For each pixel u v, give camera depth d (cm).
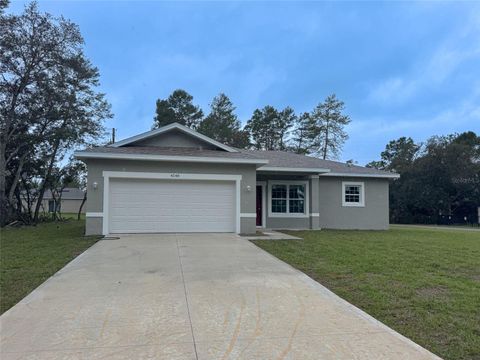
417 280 677
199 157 1341
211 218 1397
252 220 1413
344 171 1853
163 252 946
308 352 386
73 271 742
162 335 427
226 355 377
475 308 524
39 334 429
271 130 4784
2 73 2273
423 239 1356
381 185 1928
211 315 495
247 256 909
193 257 886
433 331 448
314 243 1150
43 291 603
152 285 641
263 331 441
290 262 842
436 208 3972
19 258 884
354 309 525
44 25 2305
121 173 1316
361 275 716
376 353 386
